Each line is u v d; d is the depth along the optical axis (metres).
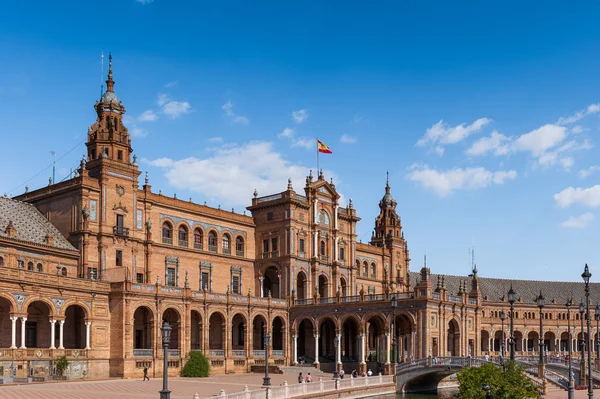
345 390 73.00
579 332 154.00
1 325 73.44
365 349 107.06
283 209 108.69
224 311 95.44
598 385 84.88
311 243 111.56
